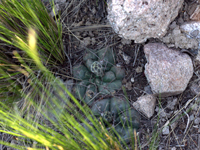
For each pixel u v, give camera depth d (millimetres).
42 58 327
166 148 288
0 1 270
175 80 297
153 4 265
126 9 272
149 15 274
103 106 320
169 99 312
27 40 287
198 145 281
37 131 215
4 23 286
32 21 287
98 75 328
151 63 302
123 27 292
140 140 299
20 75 329
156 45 314
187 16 309
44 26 308
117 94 324
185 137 288
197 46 302
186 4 312
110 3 300
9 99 310
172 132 295
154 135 287
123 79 333
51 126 305
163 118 304
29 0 271
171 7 282
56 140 208
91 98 327
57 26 325
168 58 302
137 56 333
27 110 303
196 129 288
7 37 307
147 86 317
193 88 305
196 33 297
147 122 307
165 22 291
